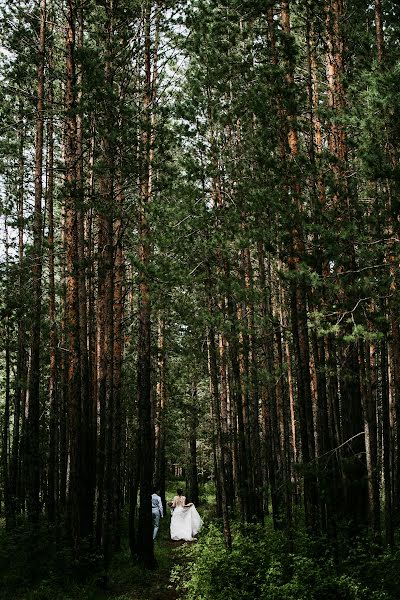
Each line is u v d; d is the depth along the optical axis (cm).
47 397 1952
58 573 1091
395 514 1228
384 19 1126
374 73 792
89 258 1227
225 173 1110
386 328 908
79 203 1215
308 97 1175
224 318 1104
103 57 1274
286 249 980
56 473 1884
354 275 881
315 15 1148
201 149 1109
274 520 1362
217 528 1455
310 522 1077
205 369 2170
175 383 2428
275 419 1555
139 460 1302
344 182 948
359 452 1080
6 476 1958
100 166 1205
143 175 1244
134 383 2122
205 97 1113
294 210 947
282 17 1152
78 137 1352
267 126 1035
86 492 1256
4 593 1020
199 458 3566
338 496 1073
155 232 1086
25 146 1839
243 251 1439
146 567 1234
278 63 1097
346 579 841
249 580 941
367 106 817
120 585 1108
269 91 1011
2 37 1505
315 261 892
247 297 1081
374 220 862
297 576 874
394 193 855
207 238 1073
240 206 1061
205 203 1112
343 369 1043
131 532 1288
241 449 1520
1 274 1332
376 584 854
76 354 1237
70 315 1253
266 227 991
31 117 1505
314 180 1008
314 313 852
